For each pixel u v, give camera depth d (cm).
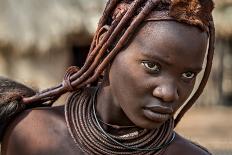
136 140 194
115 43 187
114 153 193
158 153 197
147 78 177
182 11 176
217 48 1642
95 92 201
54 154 196
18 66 1412
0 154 211
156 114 178
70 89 199
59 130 199
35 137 200
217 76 1644
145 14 177
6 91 206
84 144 195
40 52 1413
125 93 181
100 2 1430
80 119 197
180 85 178
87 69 194
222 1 1486
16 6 1398
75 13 1413
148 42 176
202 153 203
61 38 1401
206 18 179
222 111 1573
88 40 1433
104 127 196
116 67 183
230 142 1174
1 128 207
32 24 1395
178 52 174
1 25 1382
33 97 204
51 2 1417
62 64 1455
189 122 1445
